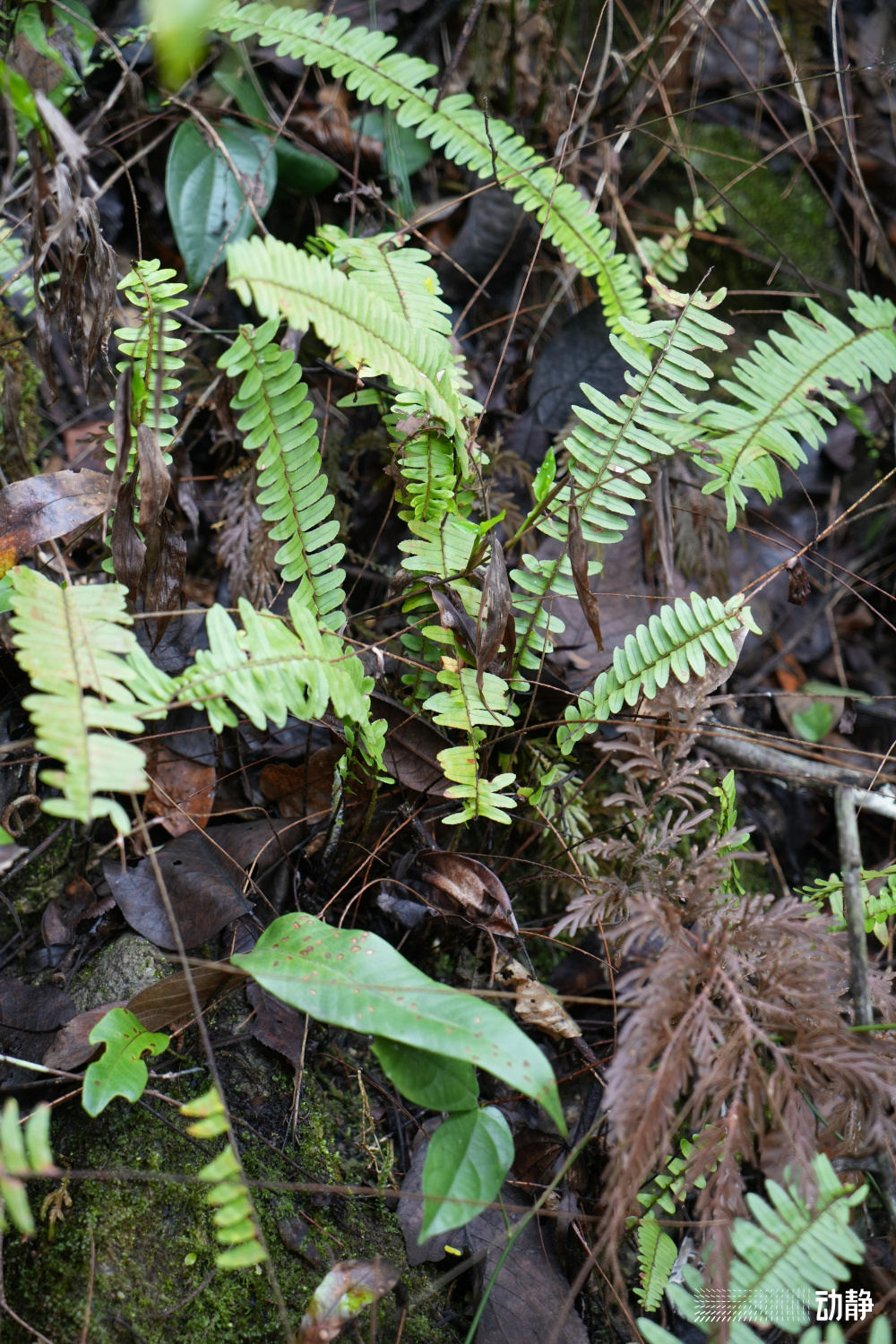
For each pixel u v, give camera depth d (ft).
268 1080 1.92
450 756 1.86
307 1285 1.77
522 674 2.21
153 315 1.84
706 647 1.94
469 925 1.99
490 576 1.78
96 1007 1.84
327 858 1.99
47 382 1.99
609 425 1.97
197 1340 1.68
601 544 2.14
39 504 1.84
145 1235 1.72
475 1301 1.83
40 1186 1.72
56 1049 1.77
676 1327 1.86
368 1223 1.87
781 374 2.00
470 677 1.90
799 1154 1.58
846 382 2.02
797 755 2.39
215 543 2.40
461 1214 1.56
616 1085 1.53
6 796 1.99
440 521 1.94
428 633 1.90
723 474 1.96
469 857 1.95
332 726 1.95
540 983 2.08
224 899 1.89
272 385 1.83
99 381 2.43
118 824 1.44
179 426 2.28
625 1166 1.51
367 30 2.37
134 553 1.82
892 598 2.45
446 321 2.01
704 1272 1.56
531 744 2.16
